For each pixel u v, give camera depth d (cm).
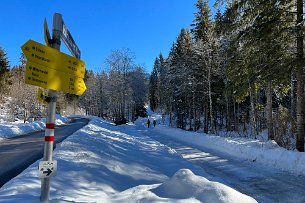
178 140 2436
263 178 959
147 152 1312
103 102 7338
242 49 1562
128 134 2617
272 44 1418
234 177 984
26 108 5244
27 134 2647
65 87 434
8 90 5428
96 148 1105
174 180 587
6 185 608
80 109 11356
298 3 1379
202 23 3550
